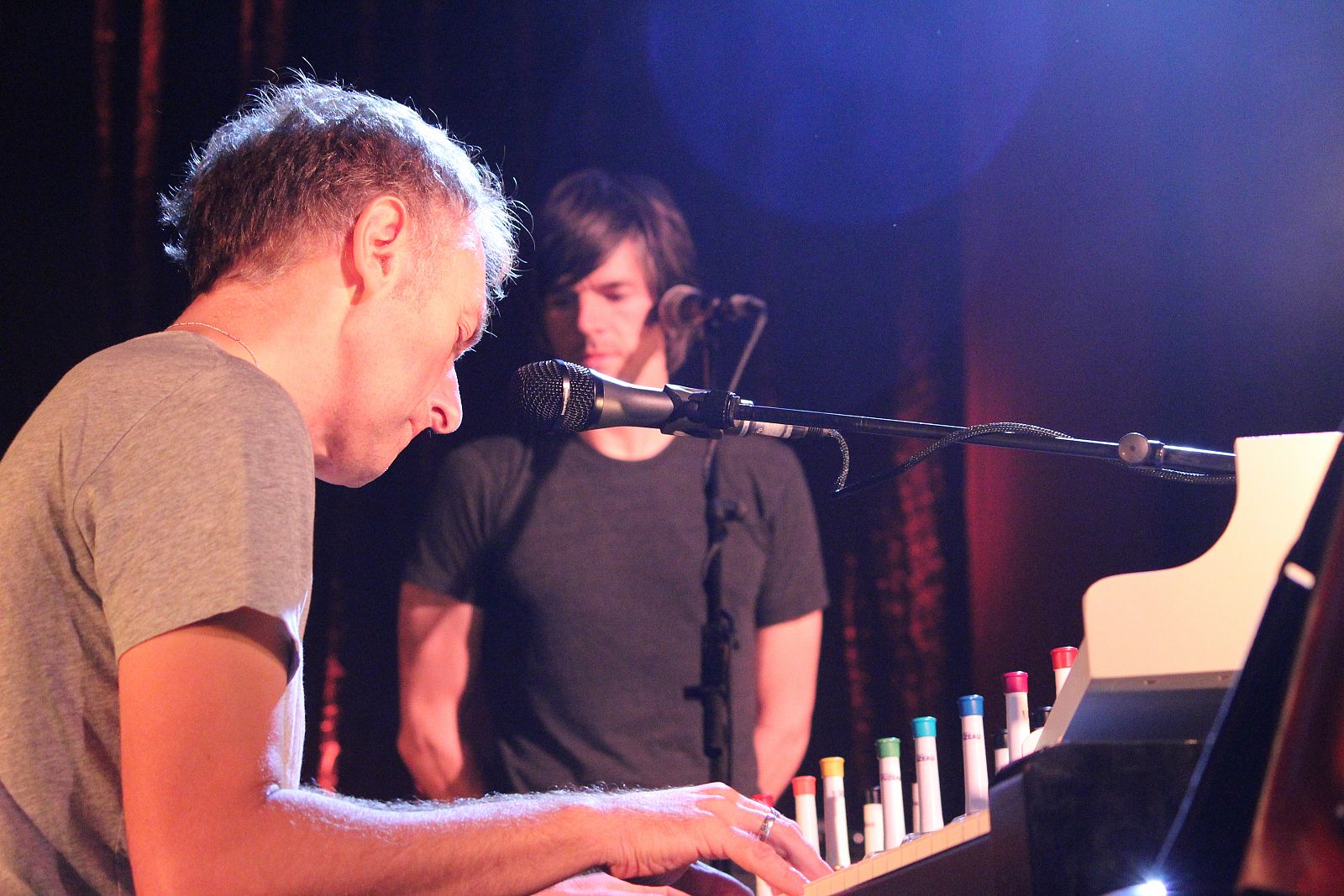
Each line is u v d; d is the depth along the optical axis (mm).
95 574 965
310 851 882
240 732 875
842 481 1501
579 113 2891
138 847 851
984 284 2738
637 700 2506
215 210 1196
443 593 2596
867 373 2744
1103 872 799
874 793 1539
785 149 2852
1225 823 618
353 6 2936
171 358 1018
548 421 1440
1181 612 910
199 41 2914
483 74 2918
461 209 1240
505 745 2516
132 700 882
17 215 2836
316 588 2650
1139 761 812
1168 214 2645
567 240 2795
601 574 2555
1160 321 2615
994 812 882
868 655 2604
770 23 2891
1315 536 664
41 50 2887
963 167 2785
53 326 2816
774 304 2789
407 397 1194
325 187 1172
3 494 992
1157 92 2674
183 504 924
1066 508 2602
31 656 970
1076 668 958
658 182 2846
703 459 2625
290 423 988
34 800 958
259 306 1145
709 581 2383
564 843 1027
